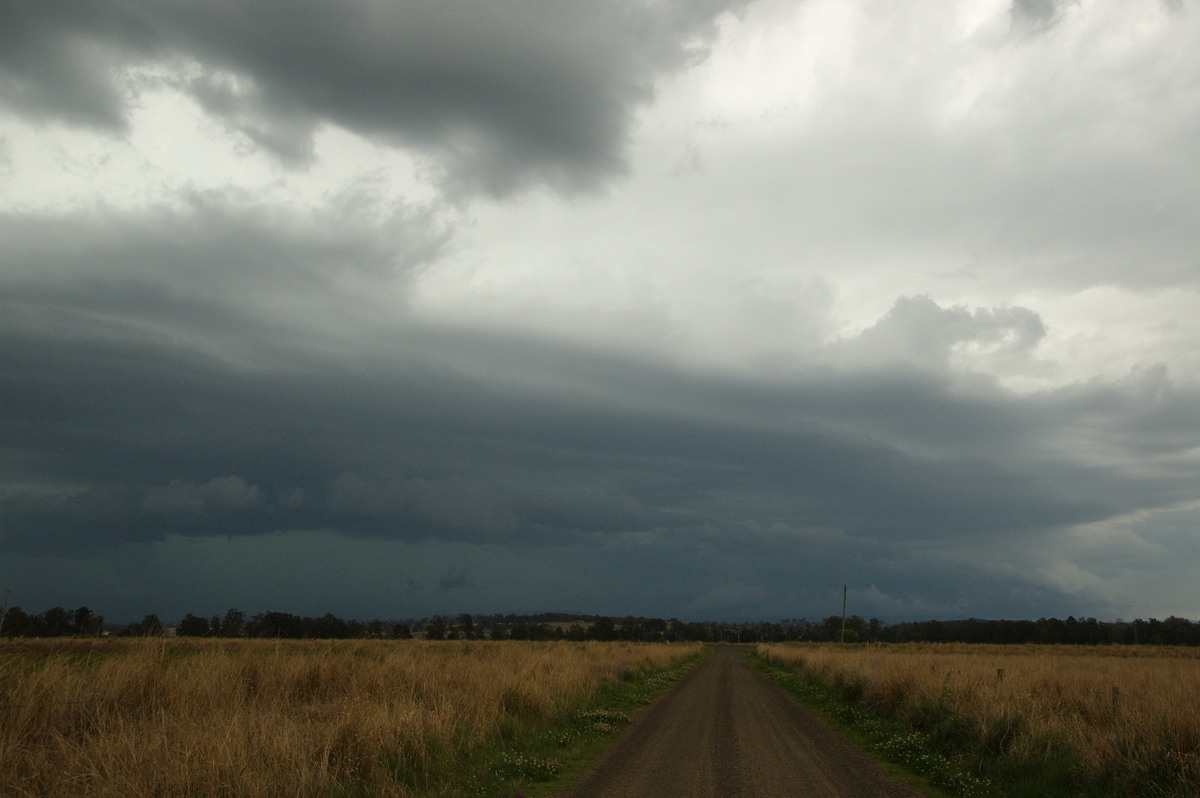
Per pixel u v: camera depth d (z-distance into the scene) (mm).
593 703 17922
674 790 8914
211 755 7168
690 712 18172
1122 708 11156
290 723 8992
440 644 50688
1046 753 9969
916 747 11930
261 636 49344
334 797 7328
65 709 8797
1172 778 8375
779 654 48344
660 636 140125
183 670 11742
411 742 9367
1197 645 98188
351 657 16125
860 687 19859
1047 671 21891
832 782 9586
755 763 10883
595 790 8883
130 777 6625
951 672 16703
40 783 6879
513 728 12406
